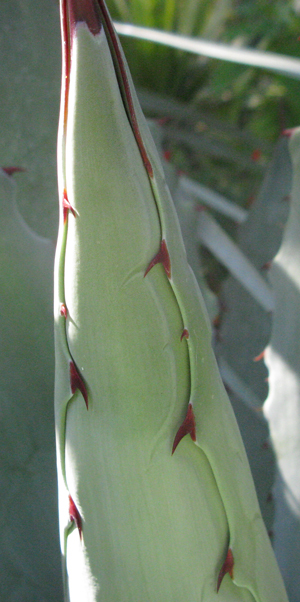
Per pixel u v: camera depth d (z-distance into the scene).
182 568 0.21
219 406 0.21
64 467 0.22
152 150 0.20
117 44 0.19
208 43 0.35
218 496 0.21
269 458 0.35
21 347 0.28
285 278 0.33
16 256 0.28
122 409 0.20
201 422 0.21
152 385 0.20
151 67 0.98
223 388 0.22
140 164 0.20
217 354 0.42
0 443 0.28
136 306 0.20
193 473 0.21
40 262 0.28
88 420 0.21
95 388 0.20
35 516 0.29
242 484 0.22
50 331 0.28
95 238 0.20
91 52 0.19
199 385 0.21
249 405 0.39
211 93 1.03
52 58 0.34
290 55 0.97
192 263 0.45
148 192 0.20
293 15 0.97
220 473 0.21
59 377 0.21
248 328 0.44
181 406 0.21
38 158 0.34
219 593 0.21
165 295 0.20
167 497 0.21
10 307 0.28
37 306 0.28
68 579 0.22
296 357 0.32
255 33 0.98
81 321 0.20
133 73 0.98
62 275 0.20
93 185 0.19
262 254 0.45
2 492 0.28
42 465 0.29
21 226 0.28
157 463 0.21
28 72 0.34
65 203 0.20
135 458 0.21
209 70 1.00
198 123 1.00
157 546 0.21
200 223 0.46
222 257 0.45
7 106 0.34
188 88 1.02
